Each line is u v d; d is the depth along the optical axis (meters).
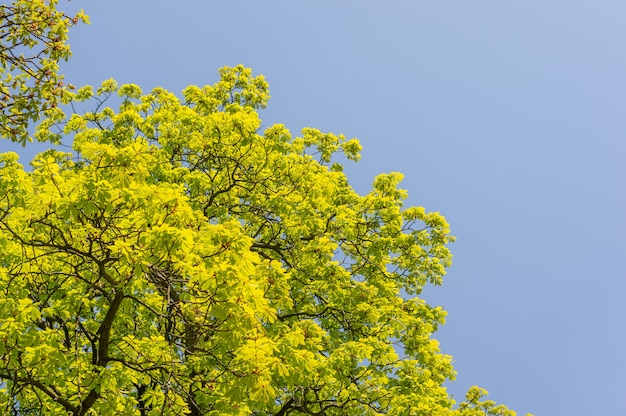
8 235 9.16
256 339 8.70
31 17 9.70
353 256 17.16
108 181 8.30
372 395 12.26
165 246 7.75
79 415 9.37
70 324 12.34
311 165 16.81
